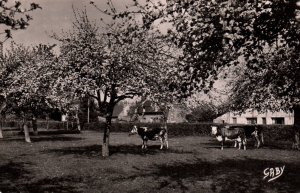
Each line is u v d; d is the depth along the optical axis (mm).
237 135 28656
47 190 13406
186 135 50031
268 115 48875
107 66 21141
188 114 57281
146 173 17312
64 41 22172
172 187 14258
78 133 55594
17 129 70562
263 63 8430
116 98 23500
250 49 7852
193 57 7715
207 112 55656
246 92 29453
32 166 19047
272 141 37719
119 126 61688
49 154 24672
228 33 6914
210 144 33906
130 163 20453
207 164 20297
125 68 21500
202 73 8039
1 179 15203
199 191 13602
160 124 53688
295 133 29188
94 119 72562
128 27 8688
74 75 20922
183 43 7535
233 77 30000
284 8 6836
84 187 14109
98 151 26906
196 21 7160
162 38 8281
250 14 6941
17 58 38844
